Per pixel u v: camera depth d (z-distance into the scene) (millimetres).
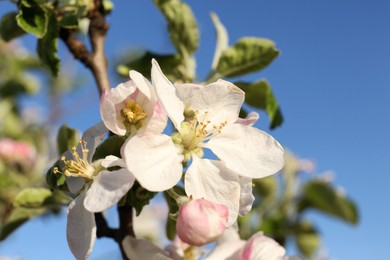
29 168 519
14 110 626
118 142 203
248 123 210
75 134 250
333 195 406
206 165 197
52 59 256
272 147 198
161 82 194
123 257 223
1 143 519
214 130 202
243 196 196
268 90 265
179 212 186
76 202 191
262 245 213
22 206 248
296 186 414
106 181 184
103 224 227
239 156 198
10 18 278
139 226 503
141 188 205
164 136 191
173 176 186
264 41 276
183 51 285
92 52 267
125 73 280
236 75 283
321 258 412
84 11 261
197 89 203
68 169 199
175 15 286
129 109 194
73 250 186
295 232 408
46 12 247
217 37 295
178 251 229
